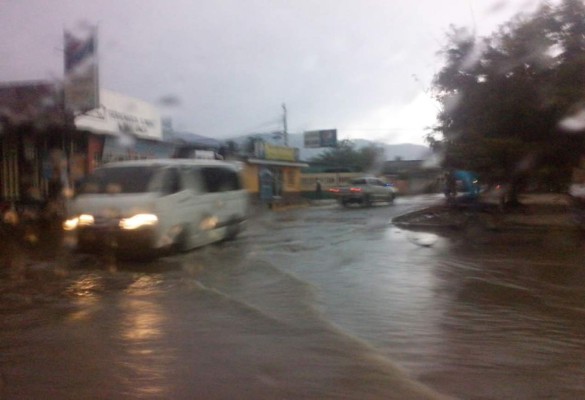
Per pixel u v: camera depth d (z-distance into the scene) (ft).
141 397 17.76
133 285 34.09
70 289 33.06
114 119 82.89
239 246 51.60
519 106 58.95
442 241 54.80
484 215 70.69
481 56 63.16
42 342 23.39
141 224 40.93
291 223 75.05
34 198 74.43
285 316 26.94
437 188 138.92
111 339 23.66
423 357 21.33
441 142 68.33
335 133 198.80
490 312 27.94
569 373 19.76
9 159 73.41
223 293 31.89
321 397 17.58
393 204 119.14
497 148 57.93
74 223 42.29
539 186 62.85
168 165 45.52
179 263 41.86
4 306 29.19
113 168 45.62
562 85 56.39
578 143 58.70
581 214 59.06
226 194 52.75
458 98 64.54
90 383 18.97
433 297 31.04
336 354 21.52
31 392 18.30
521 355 21.62
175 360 21.03
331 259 44.01
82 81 71.46
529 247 50.16
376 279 36.01
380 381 18.86
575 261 42.47
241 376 19.39
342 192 114.93
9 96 71.20
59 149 77.61
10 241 54.39
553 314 27.61
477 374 19.61
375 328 25.11
